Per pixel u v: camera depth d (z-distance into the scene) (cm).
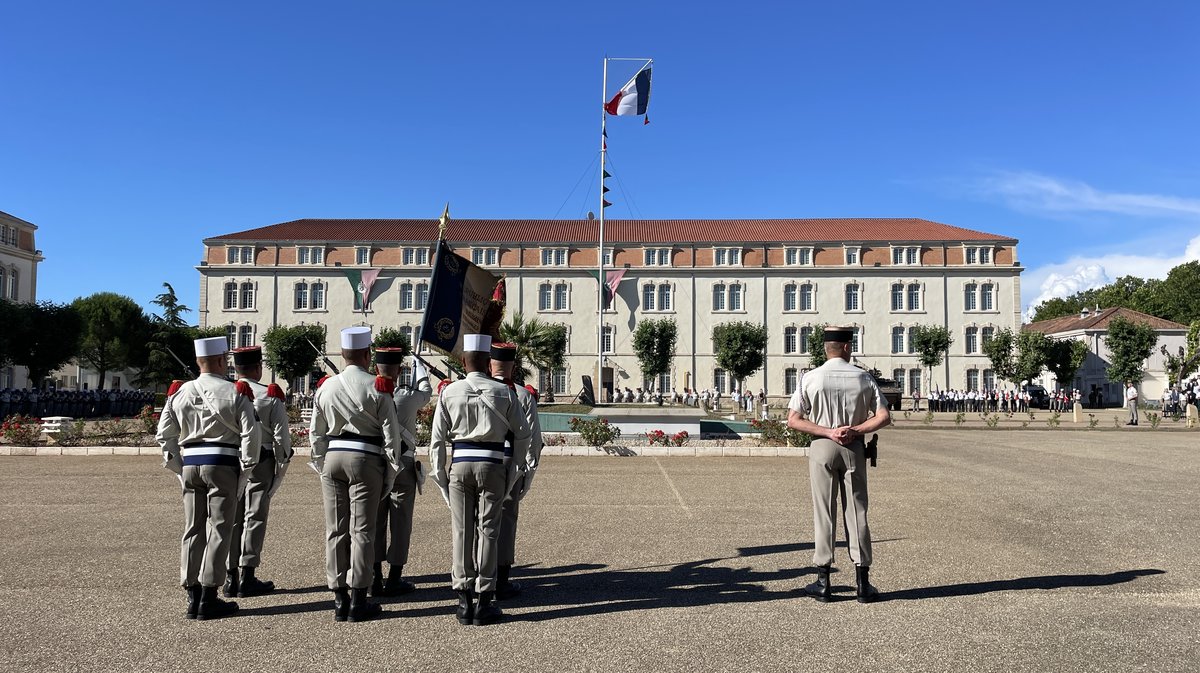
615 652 494
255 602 616
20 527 909
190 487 578
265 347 5922
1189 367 5369
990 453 1898
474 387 583
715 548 813
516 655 489
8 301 4812
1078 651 492
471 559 569
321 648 502
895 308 6775
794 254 6869
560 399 6725
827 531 618
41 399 3334
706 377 6794
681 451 1794
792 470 1519
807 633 530
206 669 462
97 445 1912
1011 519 971
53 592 631
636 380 6769
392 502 650
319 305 6788
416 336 6731
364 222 7350
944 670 460
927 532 888
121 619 562
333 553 575
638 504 1107
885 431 2956
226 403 571
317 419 583
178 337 6412
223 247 6831
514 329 2738
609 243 6888
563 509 1064
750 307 6825
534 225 7362
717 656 486
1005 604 596
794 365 6788
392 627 552
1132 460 1714
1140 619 558
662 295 6856
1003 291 6712
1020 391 6247
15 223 6259
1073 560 746
